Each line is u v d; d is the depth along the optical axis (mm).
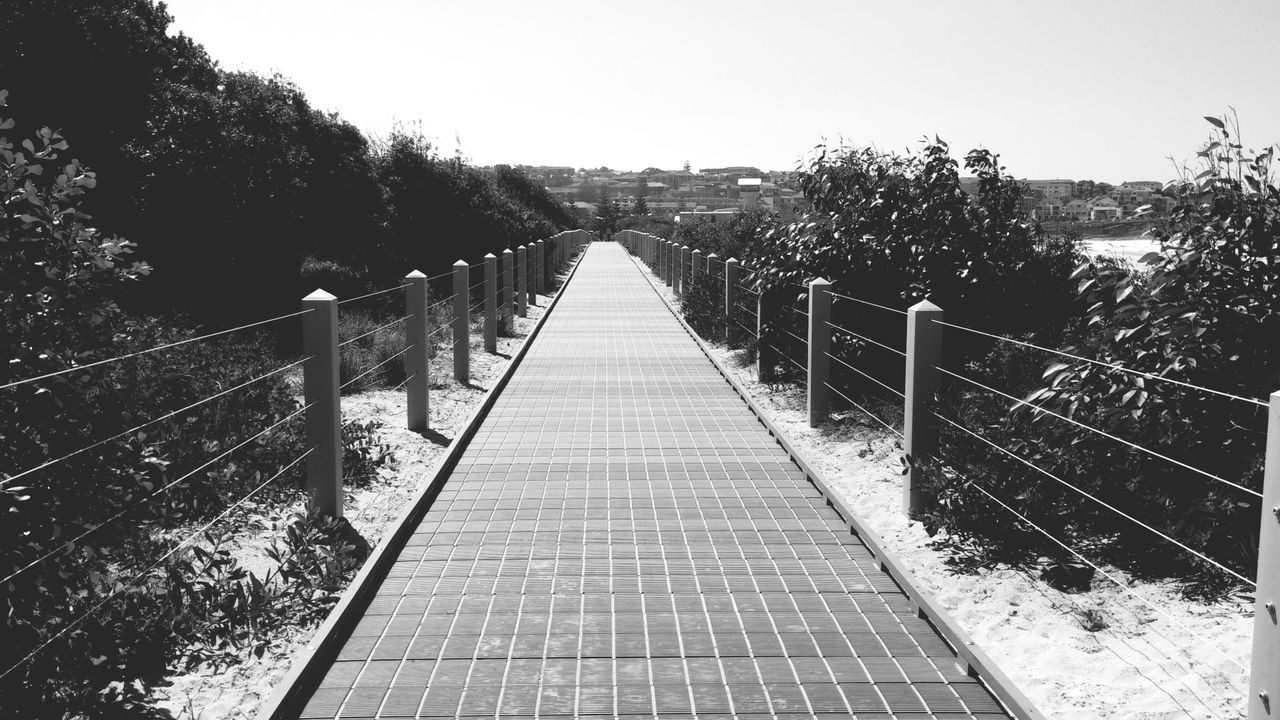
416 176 23234
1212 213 4898
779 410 9148
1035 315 8945
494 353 13211
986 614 4309
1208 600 4312
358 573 4559
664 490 6453
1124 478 4953
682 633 4172
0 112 13359
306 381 5438
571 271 30562
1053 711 3412
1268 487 2545
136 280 4156
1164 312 4887
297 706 3496
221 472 5211
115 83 14656
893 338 8992
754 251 11414
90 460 3711
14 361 3477
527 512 5953
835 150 9680
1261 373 4777
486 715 3430
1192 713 3334
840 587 4715
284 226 17312
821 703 3525
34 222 3688
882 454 7180
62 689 3410
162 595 4059
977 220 9023
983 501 5098
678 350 13602
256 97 18375
